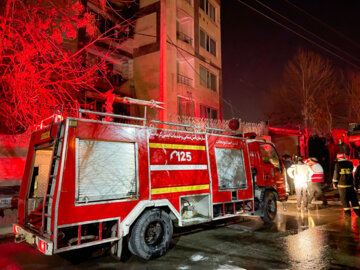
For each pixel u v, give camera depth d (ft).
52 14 47.65
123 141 14.44
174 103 57.11
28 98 42.86
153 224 14.97
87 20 54.44
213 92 71.20
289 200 36.32
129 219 13.74
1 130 40.47
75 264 13.80
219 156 19.84
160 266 13.44
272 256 14.69
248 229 20.85
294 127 63.26
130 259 14.49
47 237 11.85
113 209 13.35
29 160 15.92
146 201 14.66
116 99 17.98
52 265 13.65
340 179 25.44
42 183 15.98
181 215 16.65
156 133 16.16
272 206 23.45
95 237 13.37
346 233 19.38
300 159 28.60
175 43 59.31
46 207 12.53
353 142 43.39
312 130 67.26
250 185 21.71
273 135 55.42
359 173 25.00
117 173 13.93
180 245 16.85
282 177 25.79
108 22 59.16
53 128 13.53
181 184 16.69
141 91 58.08
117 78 60.59
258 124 53.57
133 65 60.08
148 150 15.44
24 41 42.83
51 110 45.14
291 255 14.82
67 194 11.98
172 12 59.31
